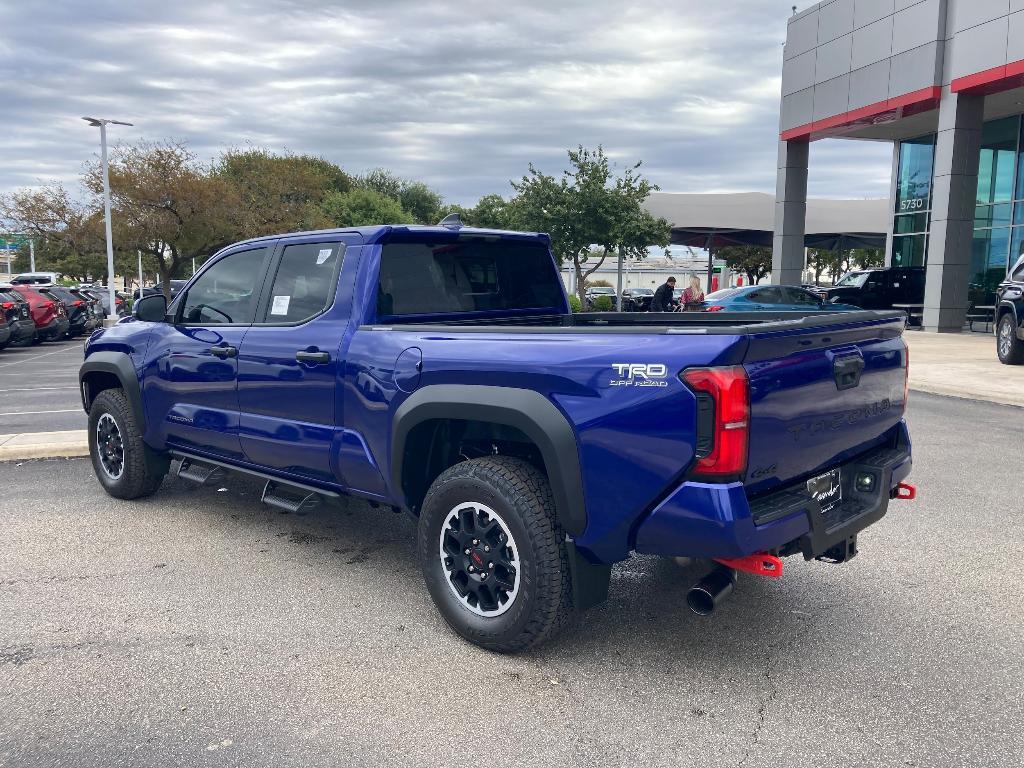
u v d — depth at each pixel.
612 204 28.02
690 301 19.77
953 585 4.26
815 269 68.50
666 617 3.87
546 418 3.15
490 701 3.08
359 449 3.92
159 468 5.69
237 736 2.85
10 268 70.19
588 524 3.14
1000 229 23.14
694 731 2.88
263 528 5.23
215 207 35.41
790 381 3.01
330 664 3.38
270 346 4.37
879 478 3.54
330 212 53.59
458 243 4.48
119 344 5.55
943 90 20.31
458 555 3.54
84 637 3.62
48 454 7.21
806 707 3.04
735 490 2.81
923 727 2.90
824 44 23.84
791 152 26.11
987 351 15.98
